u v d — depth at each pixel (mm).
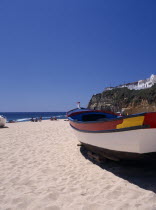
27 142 9375
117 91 54094
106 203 3447
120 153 4980
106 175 4836
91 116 9031
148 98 39625
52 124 21359
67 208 3312
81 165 5738
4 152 7281
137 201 3496
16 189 4109
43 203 3492
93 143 5891
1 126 17234
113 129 4762
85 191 3951
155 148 4422
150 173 4859
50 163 5965
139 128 4160
